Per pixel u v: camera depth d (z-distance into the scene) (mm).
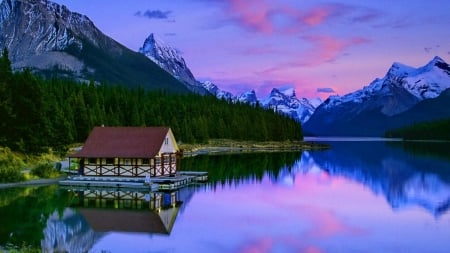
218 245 37219
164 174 72188
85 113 119812
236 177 81562
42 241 37250
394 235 41188
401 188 70125
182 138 167500
